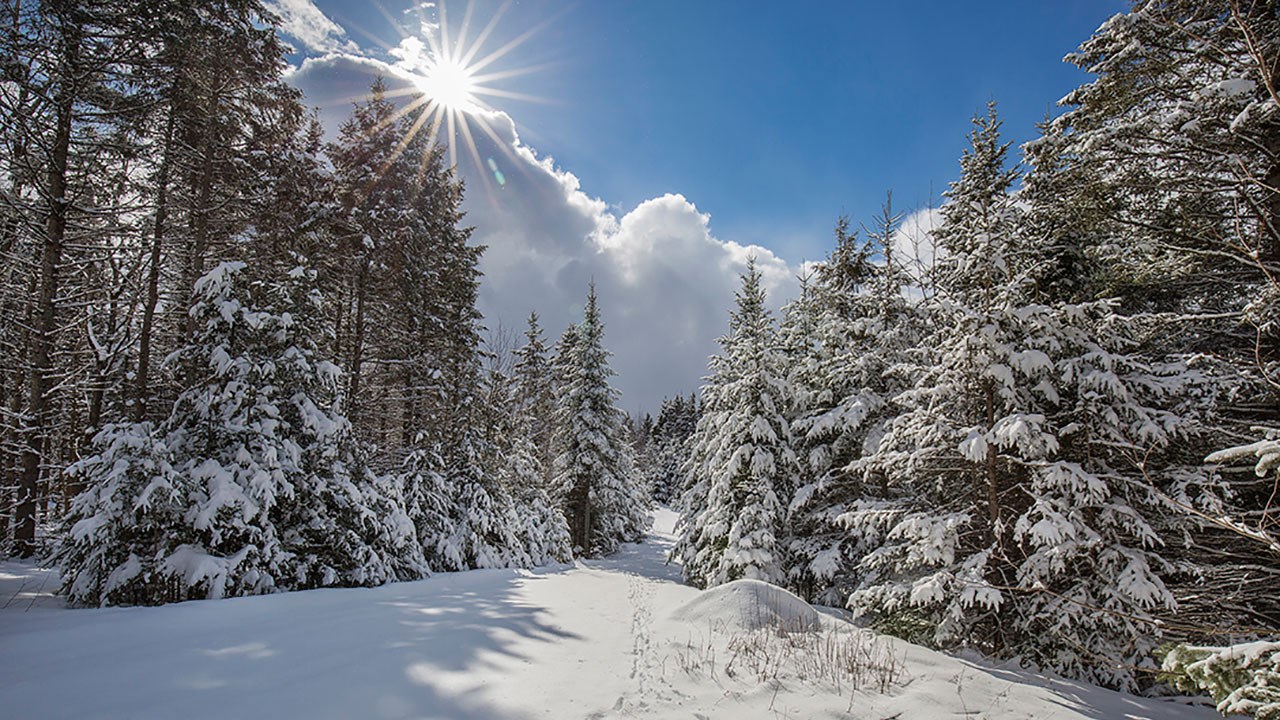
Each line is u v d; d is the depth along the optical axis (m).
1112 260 9.82
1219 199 8.09
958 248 11.41
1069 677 8.07
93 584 9.08
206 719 4.42
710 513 16.94
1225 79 7.18
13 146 12.18
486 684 5.57
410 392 19.69
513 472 23.81
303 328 12.45
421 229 19.38
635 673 6.37
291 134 16.12
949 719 5.57
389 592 11.39
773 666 6.95
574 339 34.50
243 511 10.08
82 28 12.28
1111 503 8.30
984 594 7.97
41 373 12.80
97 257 13.85
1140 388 8.64
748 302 21.11
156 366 14.17
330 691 5.14
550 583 14.48
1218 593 7.68
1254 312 7.10
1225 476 8.01
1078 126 8.52
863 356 13.84
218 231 14.18
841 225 17.08
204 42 12.87
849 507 12.49
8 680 5.17
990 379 9.38
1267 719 2.90
